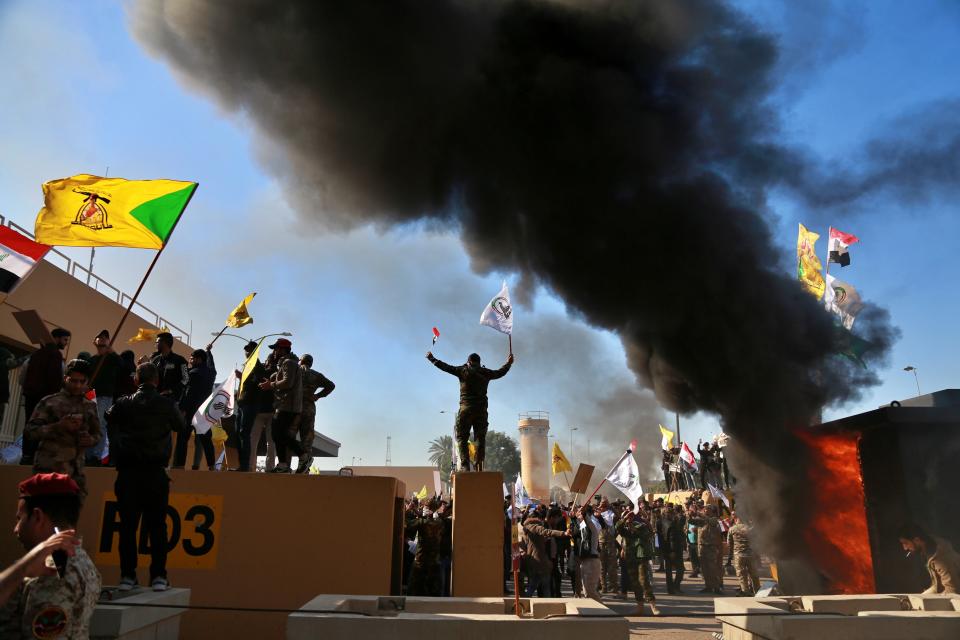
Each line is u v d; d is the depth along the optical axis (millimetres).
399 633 4109
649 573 10438
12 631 2570
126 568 5121
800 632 4273
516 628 4105
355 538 7145
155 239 6844
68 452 5148
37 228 6836
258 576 6988
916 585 7035
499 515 7582
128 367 8312
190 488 7117
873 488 7629
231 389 10195
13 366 8172
